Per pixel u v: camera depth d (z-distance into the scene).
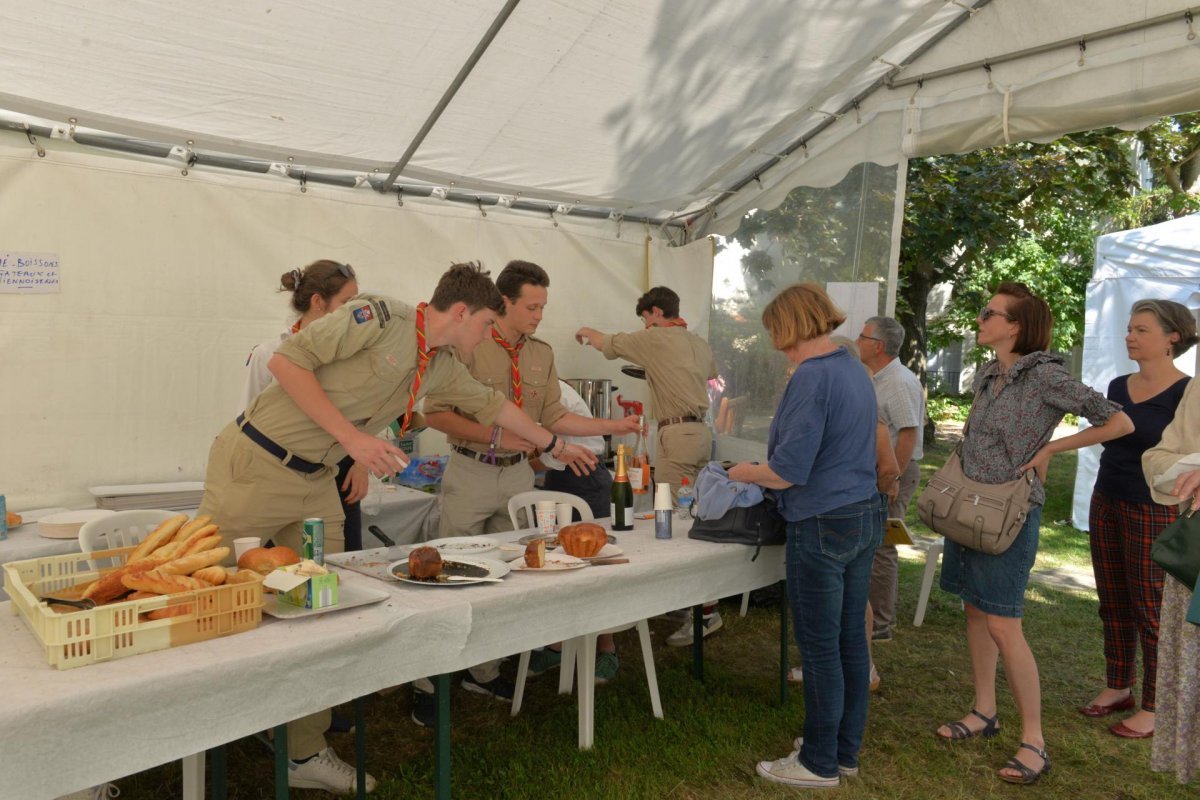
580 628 2.31
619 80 3.58
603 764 2.79
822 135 4.53
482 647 2.07
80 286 3.42
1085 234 12.45
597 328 5.09
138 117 3.31
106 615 1.53
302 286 2.81
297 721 2.40
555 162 4.24
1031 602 4.91
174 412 3.66
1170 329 3.07
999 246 9.38
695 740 2.98
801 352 2.58
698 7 3.23
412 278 4.30
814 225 4.61
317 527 2.04
